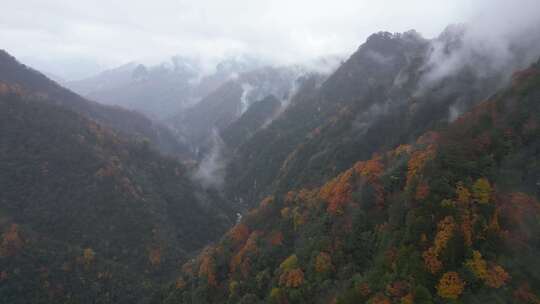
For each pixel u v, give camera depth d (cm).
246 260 10150
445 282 5950
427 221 6688
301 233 9819
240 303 8756
